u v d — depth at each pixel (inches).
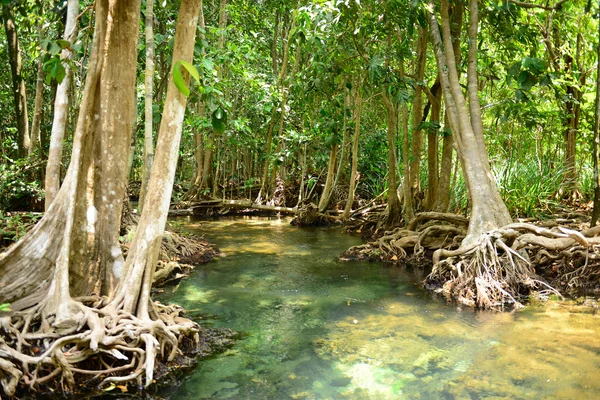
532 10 447.5
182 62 105.7
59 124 227.0
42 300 166.6
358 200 665.0
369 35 419.8
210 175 734.5
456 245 336.2
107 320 155.6
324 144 648.4
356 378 160.4
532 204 442.9
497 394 148.7
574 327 211.0
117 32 177.0
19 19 443.5
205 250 381.4
